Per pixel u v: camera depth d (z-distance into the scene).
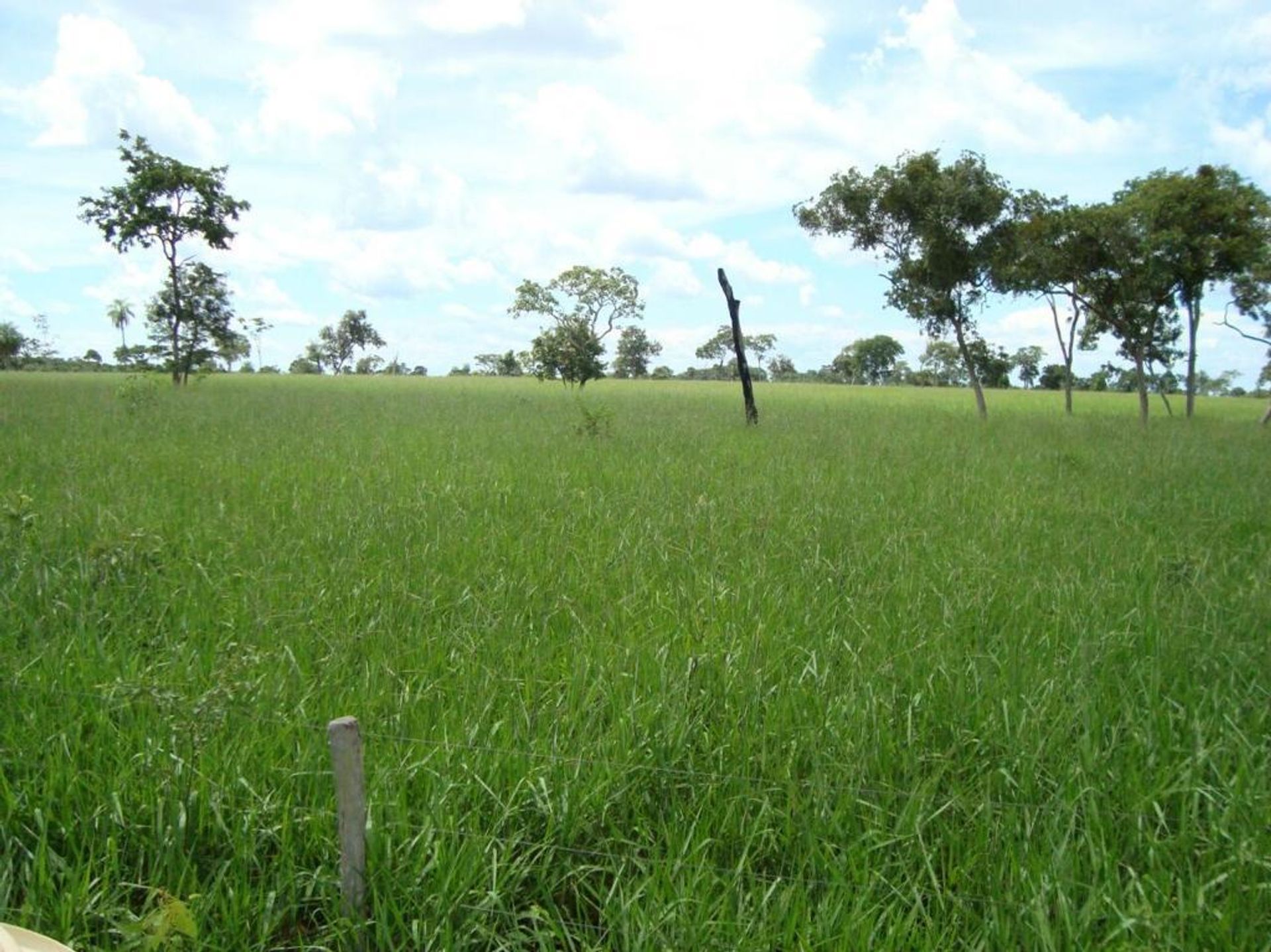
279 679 4.85
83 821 3.75
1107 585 7.14
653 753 4.33
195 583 6.50
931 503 10.66
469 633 5.68
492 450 15.09
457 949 3.34
